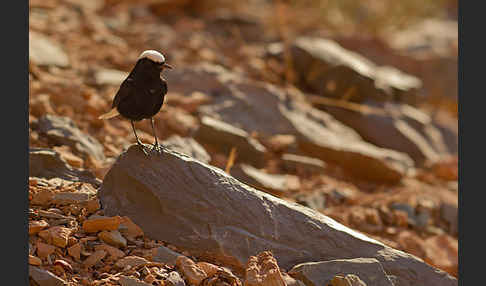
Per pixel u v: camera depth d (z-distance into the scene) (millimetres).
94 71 14750
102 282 6914
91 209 8234
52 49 15078
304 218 8164
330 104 16297
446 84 20922
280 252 7820
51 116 11273
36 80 13195
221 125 12711
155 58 7809
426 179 14594
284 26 21094
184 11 22969
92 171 9875
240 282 7328
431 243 11734
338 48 18234
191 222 7922
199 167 8227
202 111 13852
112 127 12312
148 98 7984
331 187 12562
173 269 7340
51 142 10695
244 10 24203
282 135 14070
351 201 12336
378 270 7605
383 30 24281
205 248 7738
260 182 11430
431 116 18703
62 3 19938
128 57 16422
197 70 15422
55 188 8734
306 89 17016
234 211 7977
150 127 12602
